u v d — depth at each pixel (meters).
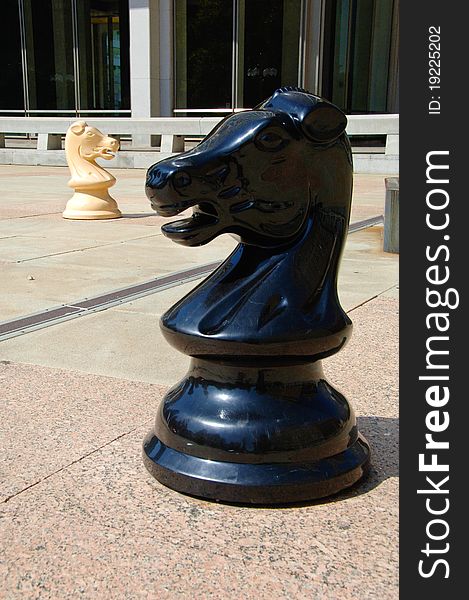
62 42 29.02
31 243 8.45
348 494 2.47
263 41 26.02
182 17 26.42
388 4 26.98
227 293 2.45
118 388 3.61
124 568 2.03
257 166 2.30
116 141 10.62
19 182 17.25
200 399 2.52
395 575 2.01
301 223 2.44
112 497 2.44
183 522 2.28
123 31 27.78
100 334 4.64
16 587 1.95
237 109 26.61
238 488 2.36
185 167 2.24
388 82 27.86
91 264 7.14
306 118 2.30
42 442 2.91
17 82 30.16
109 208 10.79
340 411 2.56
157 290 5.94
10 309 5.31
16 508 2.37
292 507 2.38
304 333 2.36
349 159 2.52
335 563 2.07
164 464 2.51
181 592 1.93
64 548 2.13
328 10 25.45
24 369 3.92
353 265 7.12
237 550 2.12
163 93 26.88
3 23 29.67
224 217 2.34
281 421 2.41
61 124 23.81
